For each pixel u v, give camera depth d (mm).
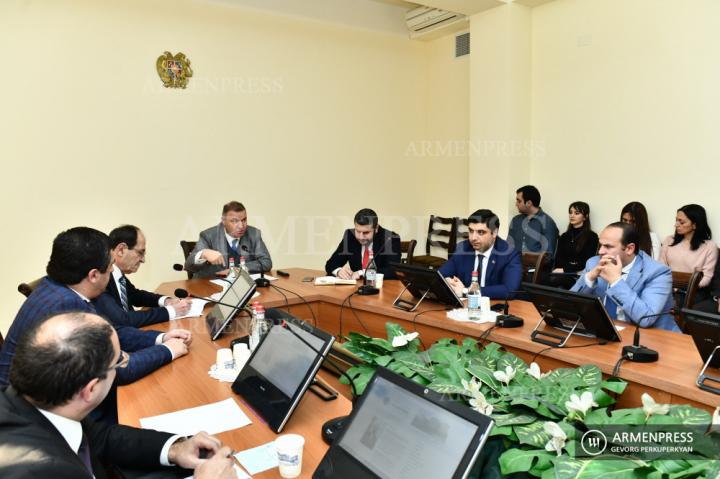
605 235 2270
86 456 1099
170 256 4336
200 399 1539
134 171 4113
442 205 5781
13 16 3574
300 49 4863
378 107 5457
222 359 1734
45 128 3740
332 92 5113
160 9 4109
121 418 1429
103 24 3889
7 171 3643
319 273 3643
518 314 2410
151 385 1645
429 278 2443
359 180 5402
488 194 4734
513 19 4449
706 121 3621
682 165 3771
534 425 1332
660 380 1593
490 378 1569
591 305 1892
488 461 1339
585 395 1302
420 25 5332
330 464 1103
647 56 3900
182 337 2002
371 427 1094
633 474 1087
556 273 3646
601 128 4223
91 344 983
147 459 1229
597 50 4191
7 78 3590
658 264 2283
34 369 939
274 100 4762
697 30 3623
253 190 4723
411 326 2455
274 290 3014
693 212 3559
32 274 3783
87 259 1711
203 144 4418
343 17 5047
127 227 2447
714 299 3449
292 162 4930
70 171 3857
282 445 1116
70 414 1000
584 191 4383
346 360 1844
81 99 3854
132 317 2238
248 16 4531
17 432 920
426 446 978
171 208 4309
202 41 4324
